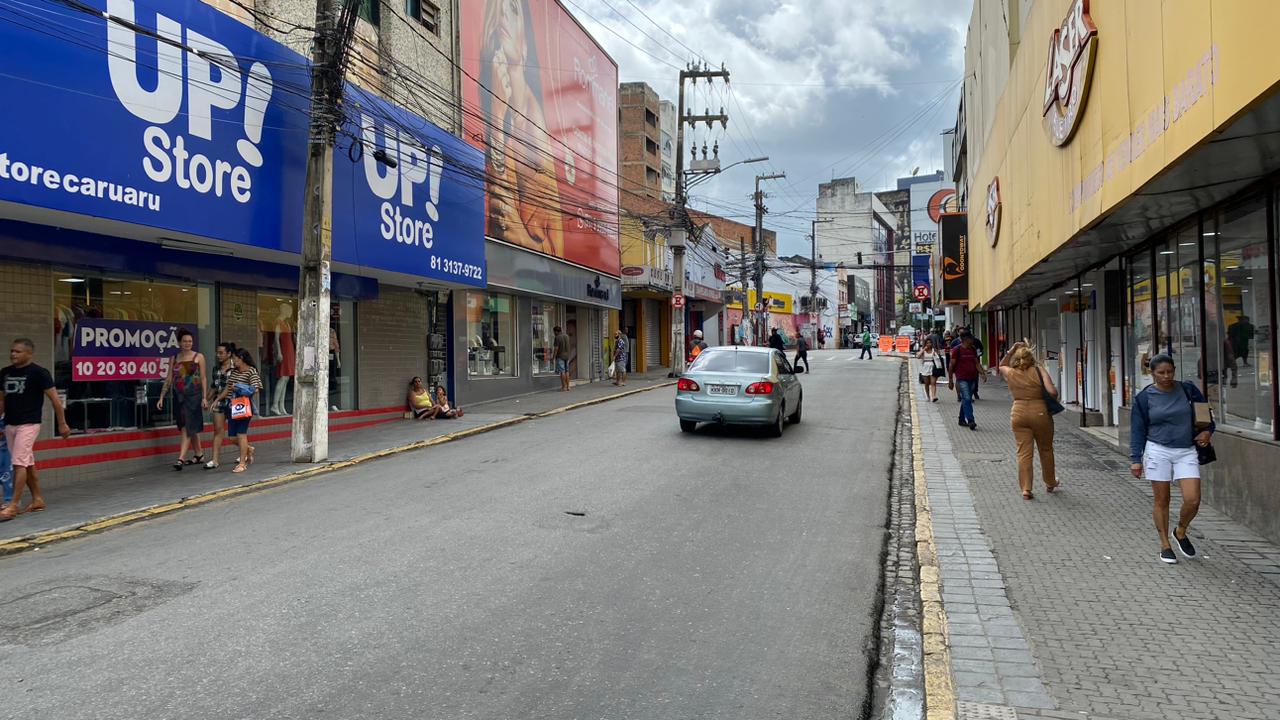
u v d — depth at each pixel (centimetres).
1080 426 1435
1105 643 473
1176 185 663
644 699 408
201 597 560
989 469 1041
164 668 439
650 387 2580
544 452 1212
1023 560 641
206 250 1116
